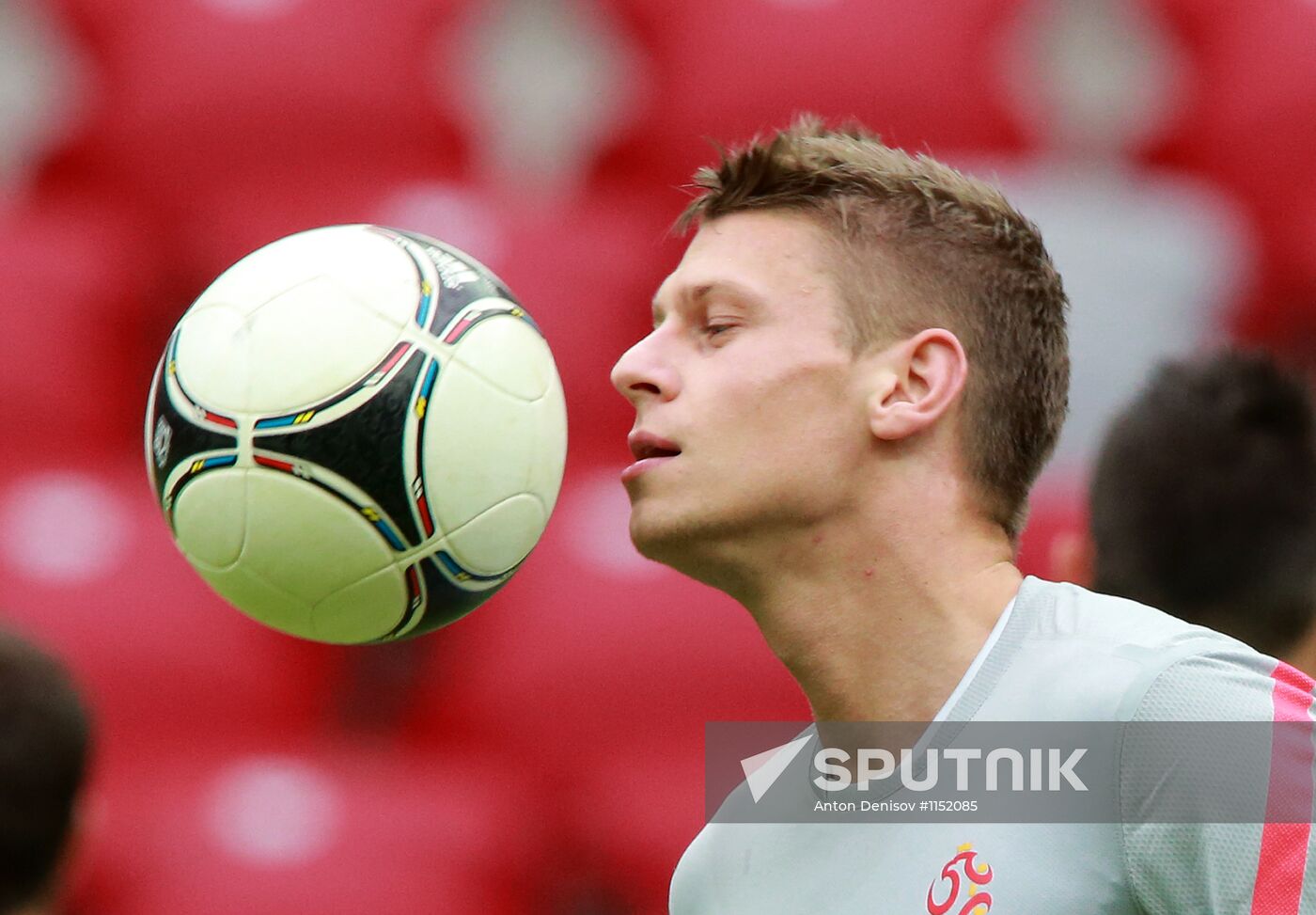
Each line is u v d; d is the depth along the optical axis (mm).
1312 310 37938
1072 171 38500
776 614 10094
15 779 9742
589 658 30188
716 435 9852
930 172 10562
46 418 33469
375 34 37344
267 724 30234
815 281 10031
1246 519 12180
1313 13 39906
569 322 33906
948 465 10086
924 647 9891
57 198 37344
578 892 28922
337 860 27219
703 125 38000
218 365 9938
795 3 38906
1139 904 8781
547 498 10586
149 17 37531
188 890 26719
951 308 10180
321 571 9953
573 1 39750
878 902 9500
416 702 30953
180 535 10227
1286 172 38781
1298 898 8375
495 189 37562
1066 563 13578
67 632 29922
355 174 36438
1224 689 8742
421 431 9867
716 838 11023
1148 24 40281
